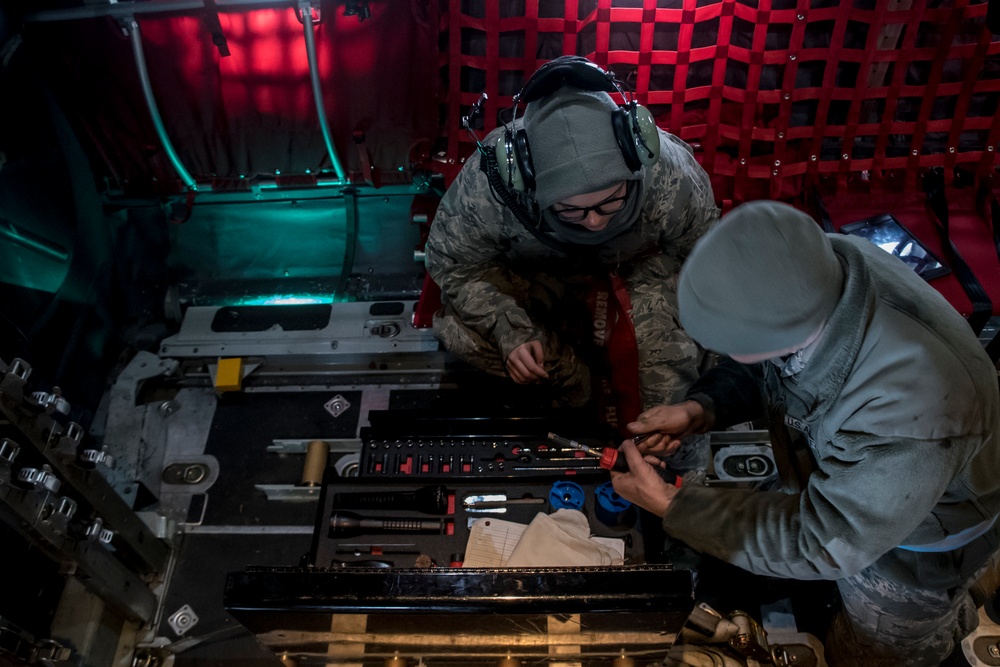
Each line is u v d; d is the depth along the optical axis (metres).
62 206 3.26
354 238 3.68
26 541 2.24
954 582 1.94
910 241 3.21
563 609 1.84
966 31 3.05
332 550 2.28
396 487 2.36
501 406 3.31
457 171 3.40
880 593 2.06
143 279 3.69
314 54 3.06
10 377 2.01
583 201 2.13
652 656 2.30
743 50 3.07
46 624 2.45
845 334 1.51
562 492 2.31
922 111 3.24
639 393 2.79
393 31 3.02
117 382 3.42
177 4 2.96
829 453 1.71
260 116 3.29
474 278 2.81
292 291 3.66
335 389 3.45
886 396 1.51
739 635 2.58
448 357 3.44
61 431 2.28
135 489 3.22
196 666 2.81
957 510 1.75
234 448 3.33
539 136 2.12
